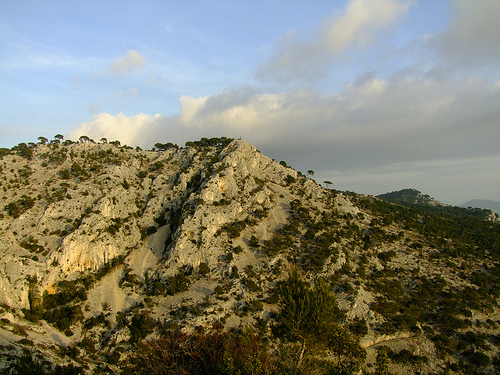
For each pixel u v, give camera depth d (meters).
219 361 38.22
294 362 44.47
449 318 96.00
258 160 169.62
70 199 126.56
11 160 148.75
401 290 107.69
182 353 42.44
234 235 122.50
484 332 94.31
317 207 149.75
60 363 62.59
